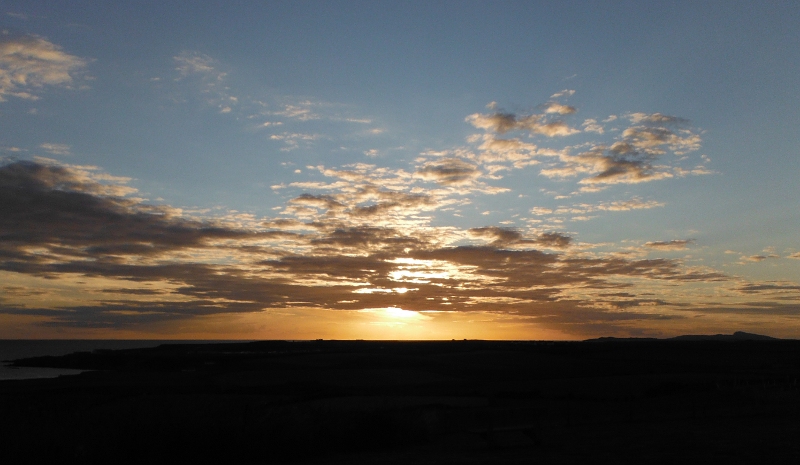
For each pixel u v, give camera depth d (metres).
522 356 93.69
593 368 67.25
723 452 13.89
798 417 21.77
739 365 70.88
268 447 13.81
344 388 43.25
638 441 16.20
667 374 54.81
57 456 12.30
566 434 18.31
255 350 141.88
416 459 13.86
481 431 15.86
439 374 59.78
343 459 13.98
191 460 13.09
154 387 45.81
